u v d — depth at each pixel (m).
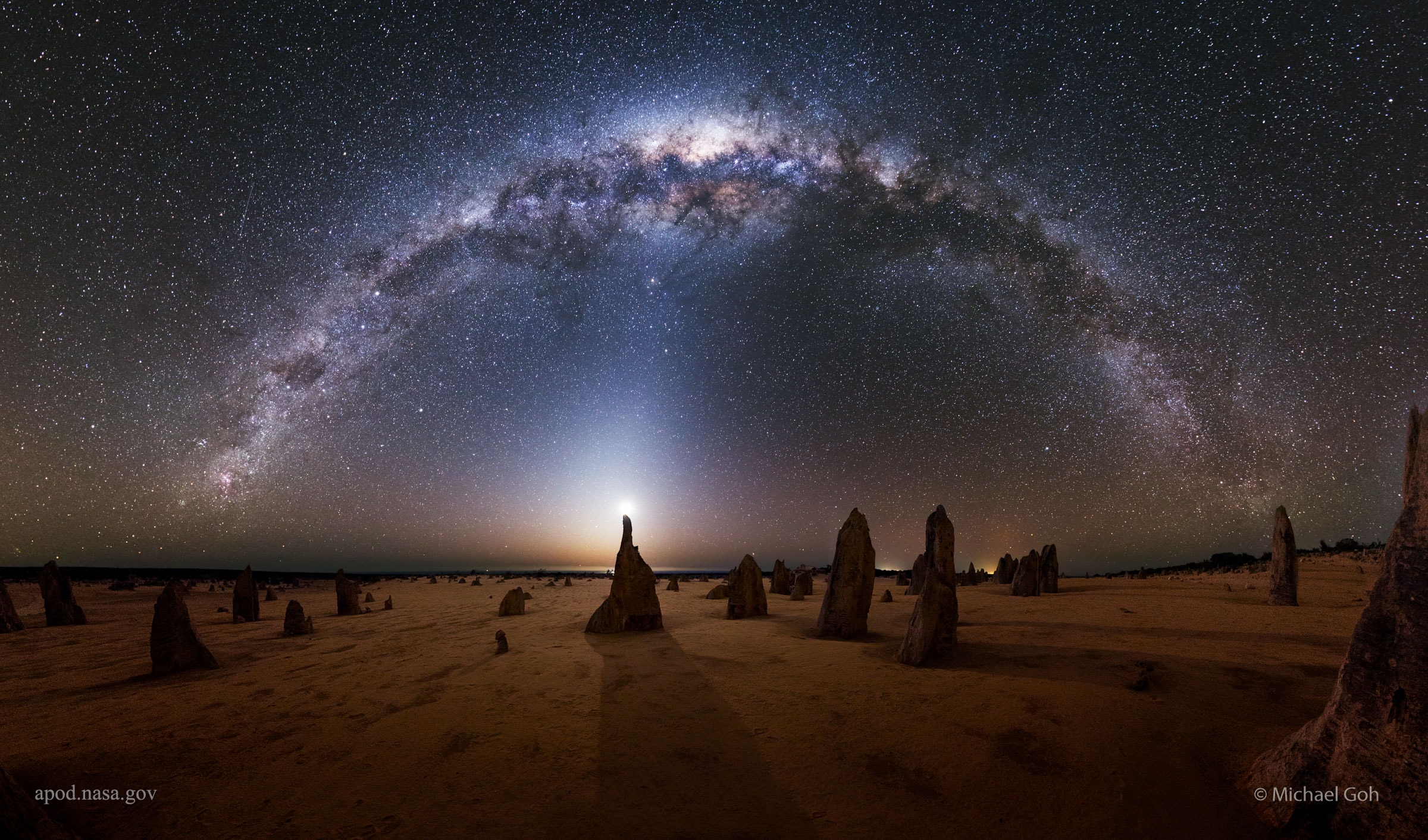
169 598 11.01
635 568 13.71
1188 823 4.76
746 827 4.77
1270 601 16.06
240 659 12.11
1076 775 5.28
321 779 5.67
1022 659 8.96
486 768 5.73
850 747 6.01
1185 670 7.81
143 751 6.45
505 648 11.31
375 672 9.96
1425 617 4.26
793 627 13.35
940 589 9.51
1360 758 4.40
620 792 5.26
